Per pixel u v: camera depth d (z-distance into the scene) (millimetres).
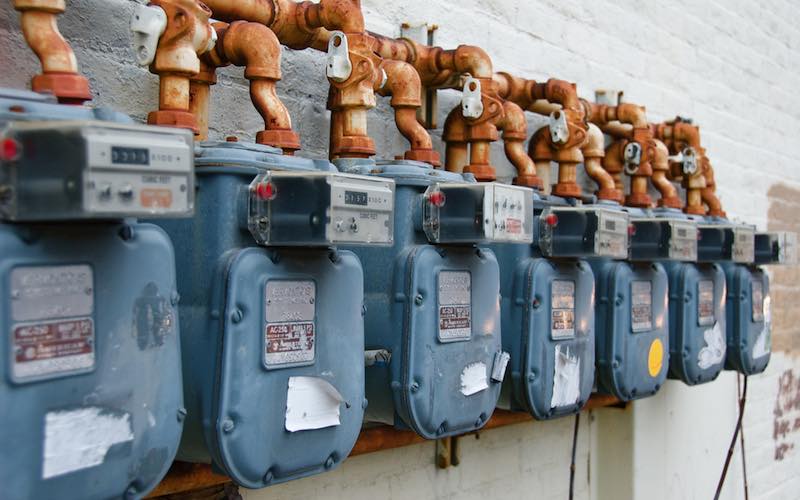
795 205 4934
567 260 2289
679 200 3264
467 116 2201
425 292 1806
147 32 1478
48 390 1172
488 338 1954
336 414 1592
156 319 1303
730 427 4027
